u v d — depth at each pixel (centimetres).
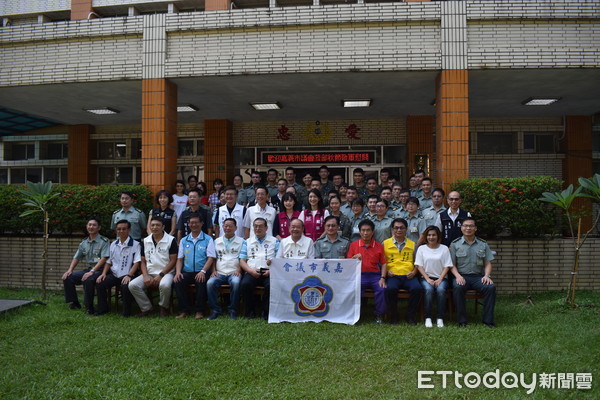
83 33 846
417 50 772
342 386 380
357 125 1238
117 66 840
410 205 668
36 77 870
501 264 740
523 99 1006
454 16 765
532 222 706
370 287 591
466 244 592
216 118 1227
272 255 614
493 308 562
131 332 530
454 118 764
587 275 745
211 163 1243
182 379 394
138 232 720
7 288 812
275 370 412
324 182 844
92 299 630
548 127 1208
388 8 772
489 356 444
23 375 407
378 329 539
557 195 637
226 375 402
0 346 480
